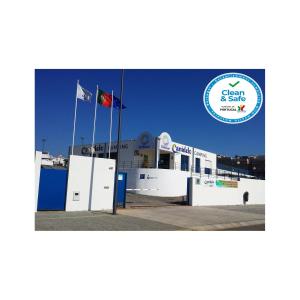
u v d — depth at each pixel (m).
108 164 15.45
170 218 13.56
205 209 18.98
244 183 27.59
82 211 14.12
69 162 14.11
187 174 30.73
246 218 15.57
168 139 31.22
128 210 15.54
